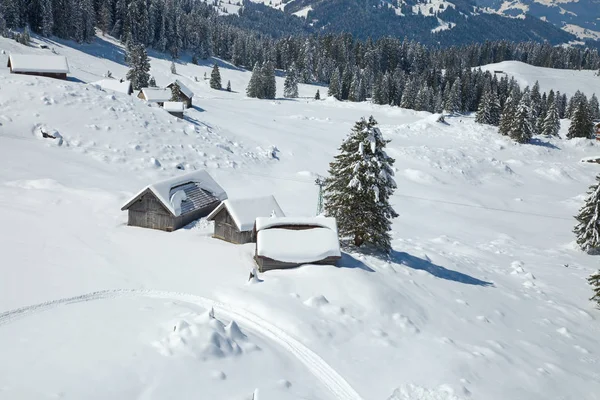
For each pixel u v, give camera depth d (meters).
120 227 37.38
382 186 34.84
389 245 36.31
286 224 31.91
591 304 37.62
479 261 44.53
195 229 38.56
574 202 72.56
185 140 64.19
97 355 19.16
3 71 73.06
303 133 89.88
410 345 24.09
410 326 25.97
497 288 36.94
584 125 117.12
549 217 65.12
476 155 87.88
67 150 53.91
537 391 21.95
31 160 48.94
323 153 76.81
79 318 22.59
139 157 56.59
